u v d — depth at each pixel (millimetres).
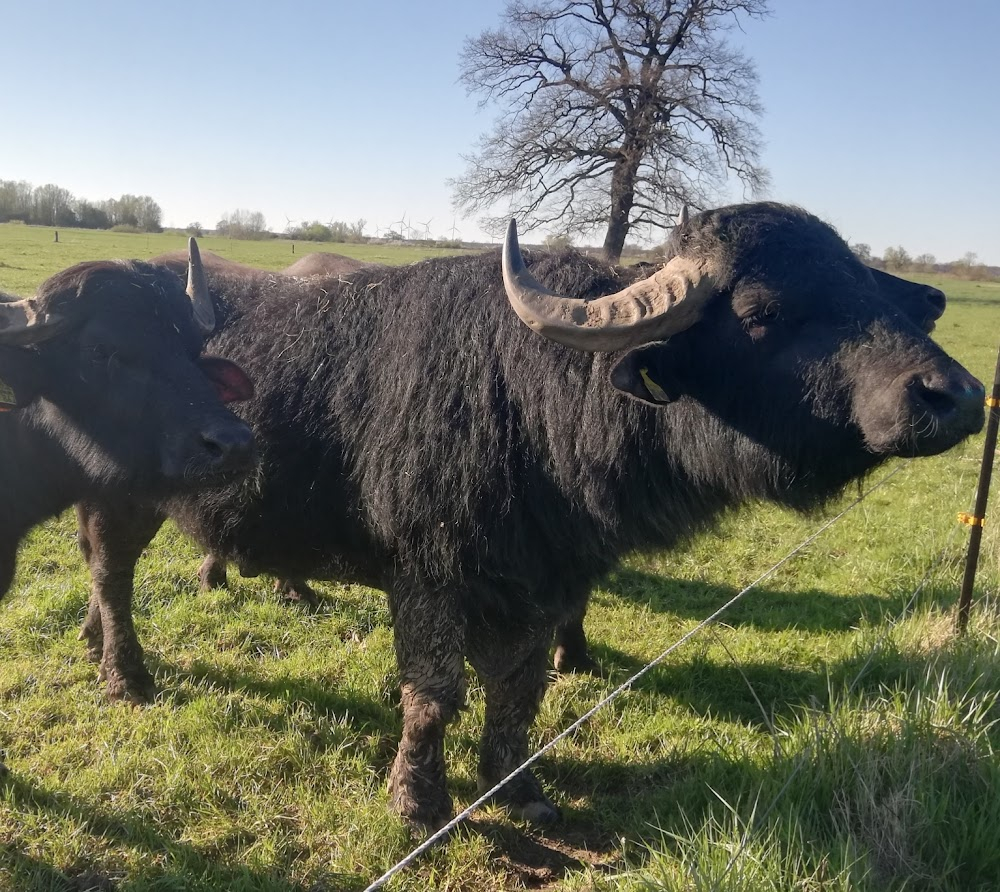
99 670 2354
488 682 1967
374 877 1677
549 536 1766
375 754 2105
